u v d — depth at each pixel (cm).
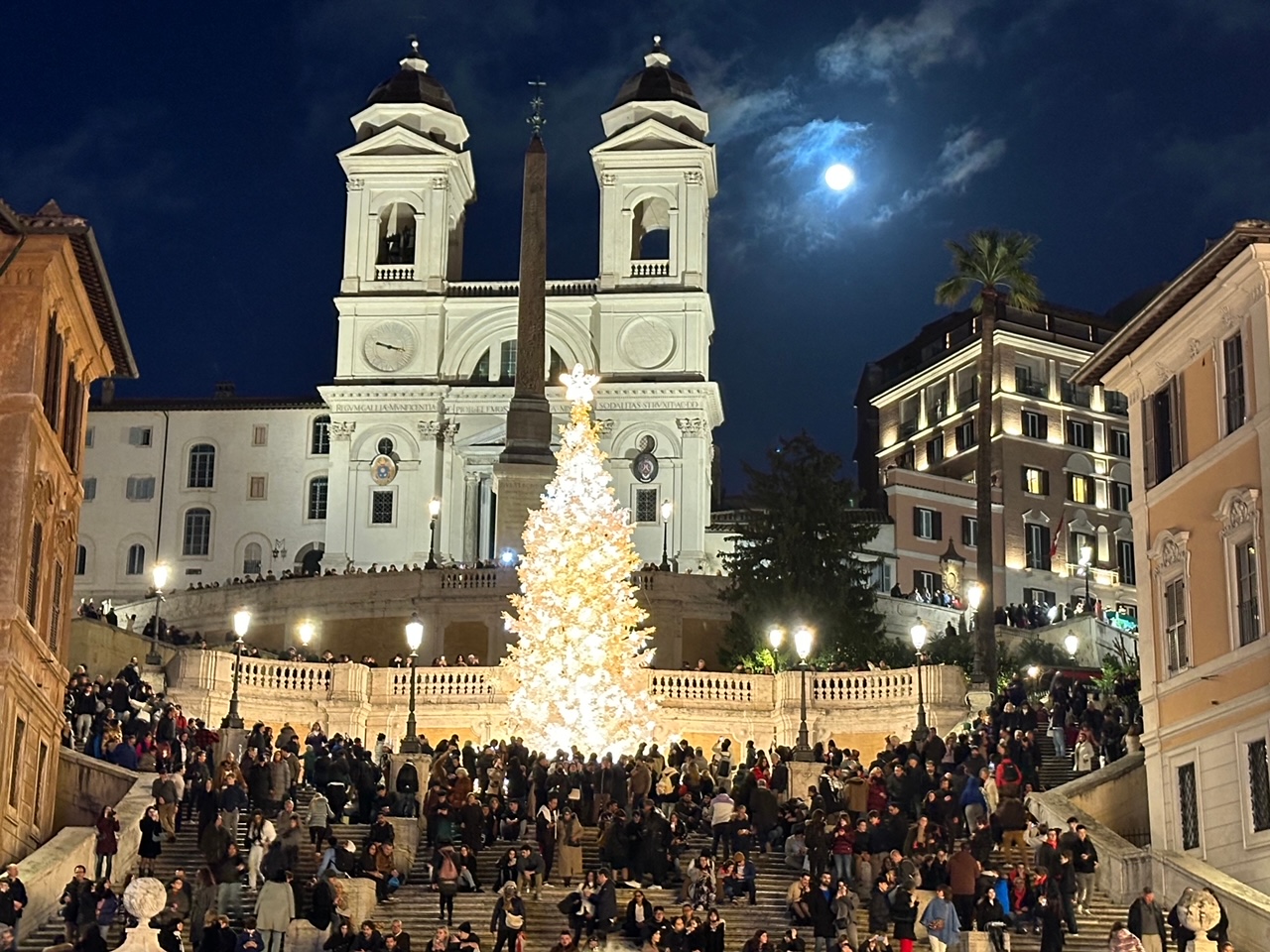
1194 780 3372
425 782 3831
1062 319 9450
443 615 6222
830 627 5991
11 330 3189
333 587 6362
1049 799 3534
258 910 2733
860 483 10150
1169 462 3597
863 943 2789
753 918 3020
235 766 3281
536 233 6894
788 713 4891
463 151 8606
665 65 8581
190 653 4853
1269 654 3141
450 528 8031
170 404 8406
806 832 3127
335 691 4944
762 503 6266
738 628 6088
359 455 8112
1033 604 7569
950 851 3067
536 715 4544
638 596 6194
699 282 8200
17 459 3144
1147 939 2775
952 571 8494
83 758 3538
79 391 3644
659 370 8138
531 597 4688
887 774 3616
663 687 4919
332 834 3170
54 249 3206
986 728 3900
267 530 8288
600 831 3312
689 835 3484
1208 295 3369
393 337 8238
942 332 9744
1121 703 4400
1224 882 3045
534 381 6769
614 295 8169
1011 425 9044
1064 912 2920
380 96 8538
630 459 8050
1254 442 3244
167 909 2591
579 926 2844
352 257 8319
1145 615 3616
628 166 8350
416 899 3066
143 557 8300
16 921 2627
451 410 8125
